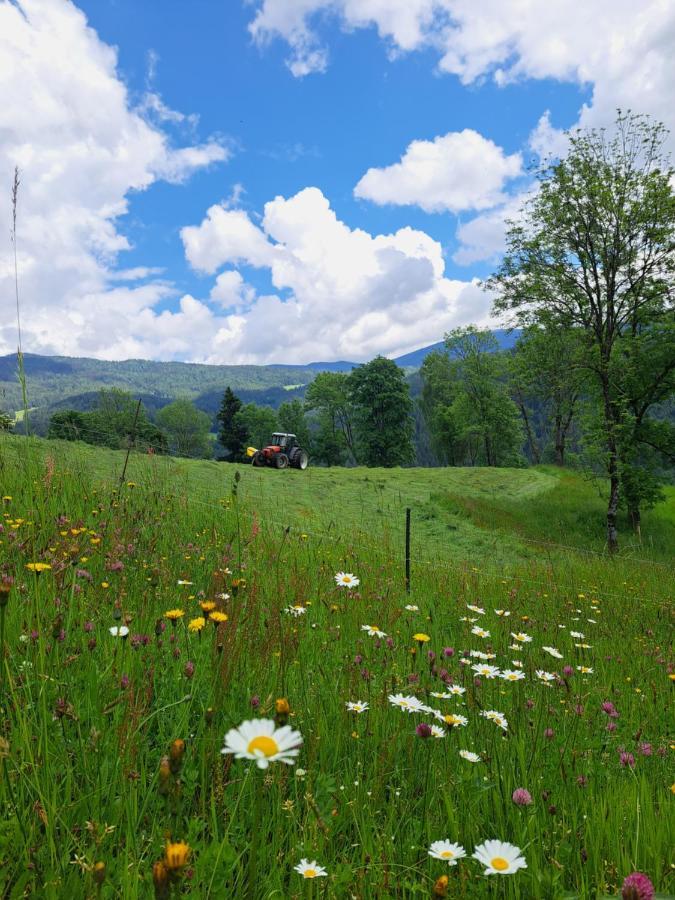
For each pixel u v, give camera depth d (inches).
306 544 314.7
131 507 265.1
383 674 119.3
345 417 3363.7
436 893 50.3
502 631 202.7
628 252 920.9
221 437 3565.5
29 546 139.9
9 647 88.0
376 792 86.7
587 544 910.4
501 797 89.6
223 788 79.3
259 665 109.7
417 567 358.3
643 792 96.5
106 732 81.7
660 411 1048.8
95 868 48.9
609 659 203.8
